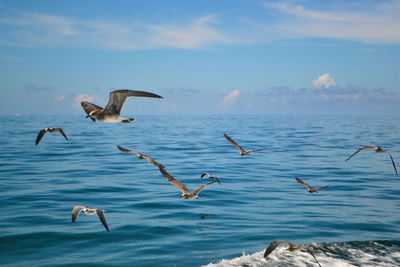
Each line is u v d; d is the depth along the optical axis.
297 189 22.27
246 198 19.97
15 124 116.62
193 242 13.53
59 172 27.02
